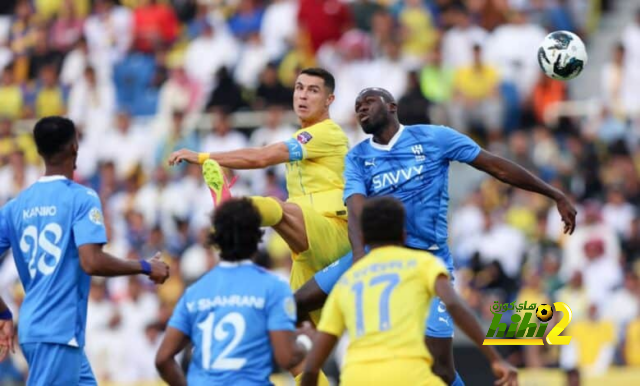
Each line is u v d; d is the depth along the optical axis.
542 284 62.03
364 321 31.31
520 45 74.50
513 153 69.19
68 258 35.91
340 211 39.59
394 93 73.12
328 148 39.66
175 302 65.31
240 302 31.72
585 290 62.28
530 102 72.88
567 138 71.38
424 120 68.44
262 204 37.59
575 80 79.94
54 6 91.38
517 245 65.69
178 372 32.16
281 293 31.88
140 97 81.25
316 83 40.09
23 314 36.03
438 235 38.53
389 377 30.73
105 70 84.31
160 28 84.19
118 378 64.38
